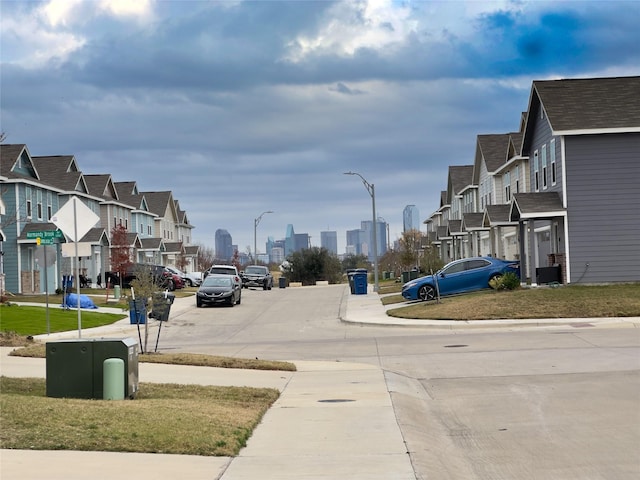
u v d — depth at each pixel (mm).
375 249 52125
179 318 37594
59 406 11258
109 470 8188
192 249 103438
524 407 12484
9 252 49406
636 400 12500
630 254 33406
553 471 8555
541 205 34156
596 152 33625
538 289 31969
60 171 60219
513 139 47812
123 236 64438
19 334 26828
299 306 43344
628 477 8180
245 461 8938
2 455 8758
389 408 12461
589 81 35719
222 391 14031
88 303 39719
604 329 24016
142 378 15922
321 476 8234
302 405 13023
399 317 31531
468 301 31094
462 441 10336
